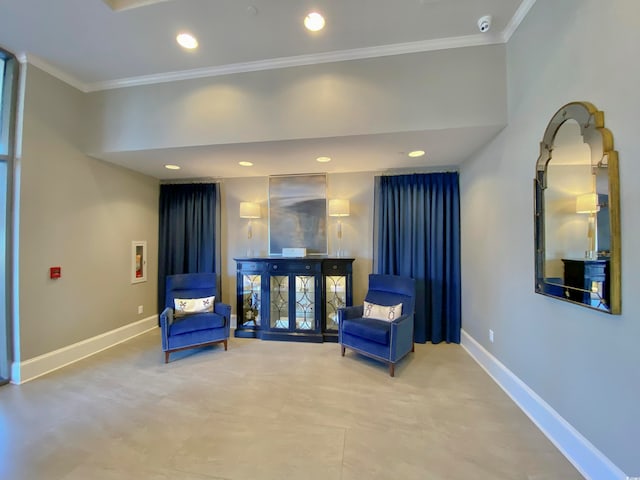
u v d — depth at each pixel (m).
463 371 2.96
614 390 1.47
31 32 2.41
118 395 2.51
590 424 1.62
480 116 2.51
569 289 1.74
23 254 2.75
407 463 1.74
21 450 1.85
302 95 2.77
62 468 1.71
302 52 2.65
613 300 1.44
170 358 3.31
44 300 2.93
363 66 2.67
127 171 3.98
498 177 2.69
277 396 2.49
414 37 2.47
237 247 4.55
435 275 3.85
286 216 4.36
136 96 3.12
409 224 3.96
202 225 4.50
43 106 2.90
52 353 3.00
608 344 1.50
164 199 4.52
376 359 3.01
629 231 1.38
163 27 2.34
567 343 1.81
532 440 1.94
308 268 3.90
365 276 4.26
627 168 1.38
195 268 4.51
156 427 2.08
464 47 2.52
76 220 3.26
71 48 2.61
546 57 1.96
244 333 4.07
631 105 1.36
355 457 1.79
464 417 2.19
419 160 3.61
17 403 2.38
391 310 3.41
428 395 2.50
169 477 1.64
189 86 2.99
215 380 2.78
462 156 3.44
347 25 2.32
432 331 3.83
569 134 1.72
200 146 3.00
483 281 3.07
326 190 4.27
